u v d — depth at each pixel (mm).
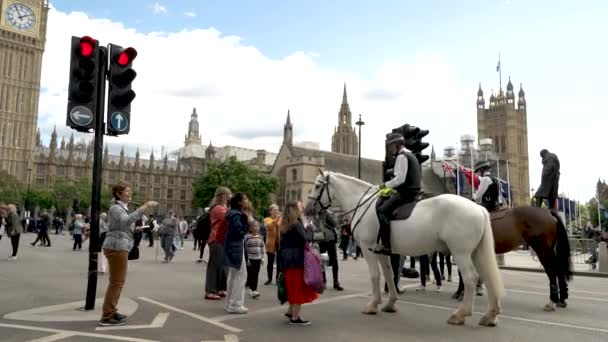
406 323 8336
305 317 8883
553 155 12500
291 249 8133
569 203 43438
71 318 8188
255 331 7602
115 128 8773
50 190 101250
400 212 8492
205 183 82562
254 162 127250
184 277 15047
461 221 7762
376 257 9117
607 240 21953
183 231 33688
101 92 8906
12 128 105688
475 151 89812
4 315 8375
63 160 121938
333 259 13086
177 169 136250
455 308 10109
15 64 107312
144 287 12562
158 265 19406
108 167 127750
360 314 9219
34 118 109000
